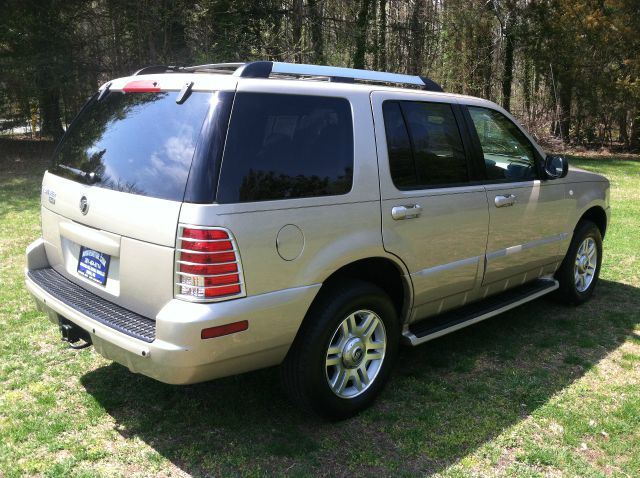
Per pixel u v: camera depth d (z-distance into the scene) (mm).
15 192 10781
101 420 3418
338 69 3633
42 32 15492
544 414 3572
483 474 3012
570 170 5242
